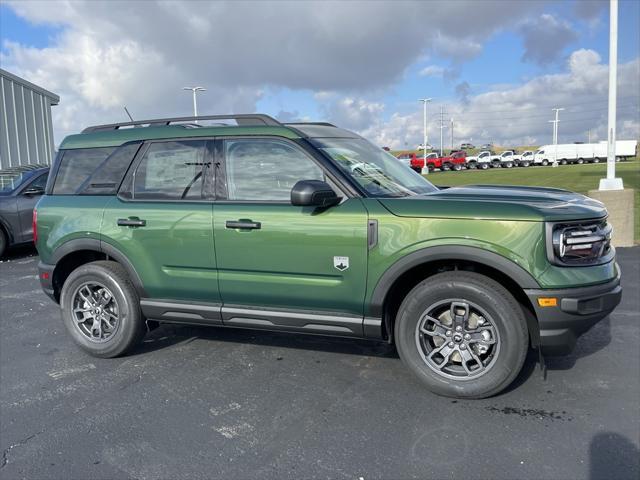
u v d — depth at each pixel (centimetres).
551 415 339
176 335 516
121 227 441
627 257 805
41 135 2019
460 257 346
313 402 368
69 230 461
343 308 382
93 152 473
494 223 341
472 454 298
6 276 839
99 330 463
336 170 387
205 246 412
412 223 356
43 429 343
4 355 480
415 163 6681
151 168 444
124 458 307
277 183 401
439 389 364
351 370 420
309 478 282
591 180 2934
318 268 380
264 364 438
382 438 318
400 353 374
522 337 343
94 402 380
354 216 369
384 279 364
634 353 436
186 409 364
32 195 1027
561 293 330
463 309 359
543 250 333
